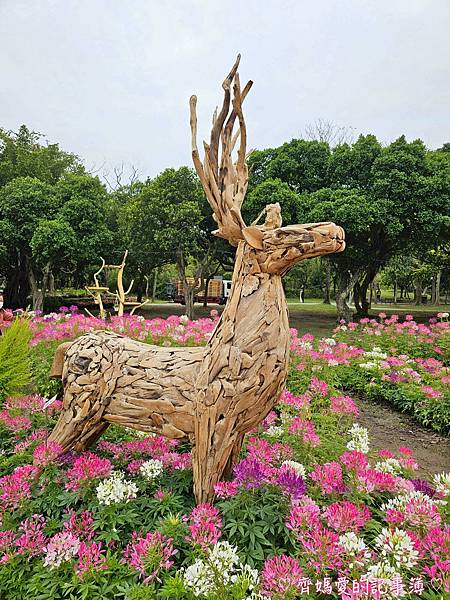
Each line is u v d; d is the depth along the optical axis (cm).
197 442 207
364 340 766
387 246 1419
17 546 183
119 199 2128
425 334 761
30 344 428
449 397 489
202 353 226
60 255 1373
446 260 1673
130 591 156
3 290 1808
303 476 212
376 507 226
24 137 2002
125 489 197
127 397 225
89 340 246
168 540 169
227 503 193
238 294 209
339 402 342
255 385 198
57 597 163
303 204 1278
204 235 1509
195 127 225
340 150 1426
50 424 318
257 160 1566
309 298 3459
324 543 153
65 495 208
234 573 169
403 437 459
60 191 1463
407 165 1201
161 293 3195
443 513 198
